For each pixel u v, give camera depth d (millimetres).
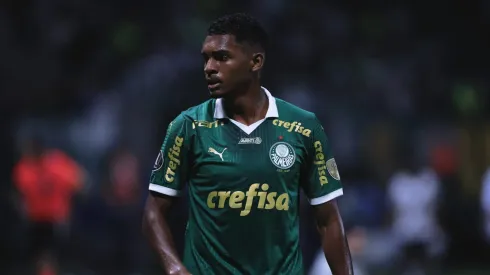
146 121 56750
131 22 64938
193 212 14742
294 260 14719
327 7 64688
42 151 40312
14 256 53781
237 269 14461
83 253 52219
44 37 63719
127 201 51500
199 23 62094
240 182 14422
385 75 62500
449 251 58531
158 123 56875
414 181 42031
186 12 63719
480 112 64938
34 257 40688
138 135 56406
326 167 15016
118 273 51375
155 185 14844
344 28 63844
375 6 67688
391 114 61062
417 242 41844
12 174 56438
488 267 55781
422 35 68875
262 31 14820
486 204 38594
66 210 40625
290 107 14977
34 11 63906
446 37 68938
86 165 56188
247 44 14539
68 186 40406
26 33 64125
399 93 62031
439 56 66438
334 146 58750
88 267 52188
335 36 63281
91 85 63969
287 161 14570
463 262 58438
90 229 52594
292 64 61281
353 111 60719
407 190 42000
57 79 63469
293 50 60812
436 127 60844
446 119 63062
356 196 49625
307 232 36062
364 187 51750
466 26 69000
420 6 68688
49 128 58938
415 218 41906
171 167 14742
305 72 61781
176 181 14773
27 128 58844
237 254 14438
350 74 62281
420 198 41812
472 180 59875
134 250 51375
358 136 59688
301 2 62562
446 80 66875
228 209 14398
